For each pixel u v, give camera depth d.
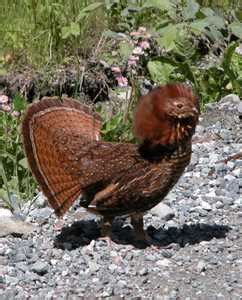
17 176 13.86
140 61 18.95
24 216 13.13
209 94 18.25
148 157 11.48
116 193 11.52
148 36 18.23
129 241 12.30
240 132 16.50
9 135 14.45
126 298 10.99
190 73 17.98
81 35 19.36
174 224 12.91
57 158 11.70
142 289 11.20
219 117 17.19
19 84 18.31
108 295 11.07
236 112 17.33
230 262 11.88
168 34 18.23
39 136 11.72
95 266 11.66
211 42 19.92
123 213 11.77
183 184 14.23
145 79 18.73
